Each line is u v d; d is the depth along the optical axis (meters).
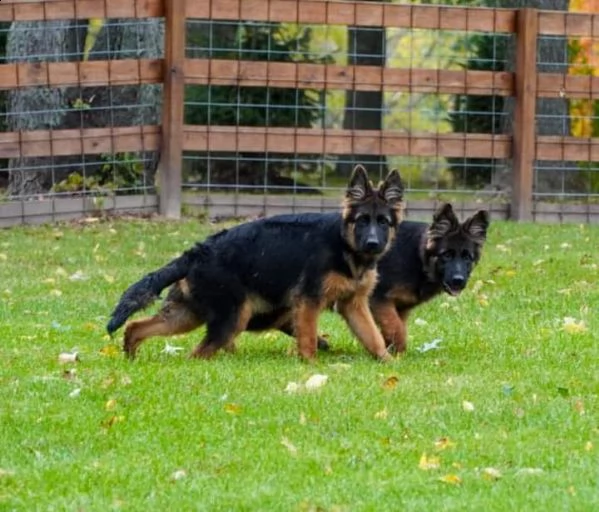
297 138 22.17
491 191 24.03
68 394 10.72
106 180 23.22
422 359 12.64
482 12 22.69
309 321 12.52
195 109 27.31
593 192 27.41
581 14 22.95
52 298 15.75
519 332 13.91
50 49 24.56
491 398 10.67
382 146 22.45
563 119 26.70
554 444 9.38
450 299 15.93
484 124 29.38
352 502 8.10
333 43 36.09
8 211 20.98
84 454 9.17
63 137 21.05
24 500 8.18
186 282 12.48
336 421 9.95
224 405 10.36
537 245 20.31
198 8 21.62
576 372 11.79
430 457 9.01
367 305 12.85
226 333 12.50
